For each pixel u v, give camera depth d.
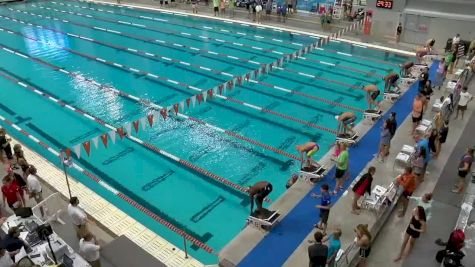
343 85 16.62
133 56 19.89
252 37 22.42
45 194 10.27
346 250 7.64
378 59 19.11
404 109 13.90
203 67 18.52
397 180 9.15
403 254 8.20
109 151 12.28
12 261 7.33
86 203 10.07
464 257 7.92
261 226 8.88
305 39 21.88
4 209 9.52
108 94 15.84
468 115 13.59
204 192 10.72
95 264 7.52
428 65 17.48
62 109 14.73
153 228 9.55
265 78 17.30
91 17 27.16
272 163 11.81
